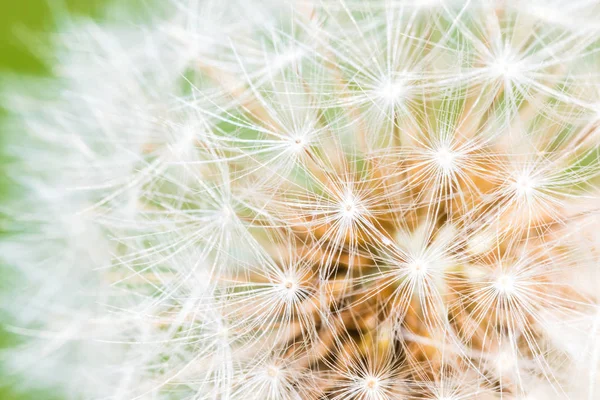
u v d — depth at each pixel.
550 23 0.07
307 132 0.07
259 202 0.07
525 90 0.07
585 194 0.07
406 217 0.07
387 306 0.07
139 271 0.07
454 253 0.07
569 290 0.07
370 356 0.07
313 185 0.07
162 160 0.07
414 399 0.07
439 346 0.07
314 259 0.07
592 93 0.07
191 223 0.07
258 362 0.07
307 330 0.07
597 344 0.07
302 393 0.07
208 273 0.07
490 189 0.07
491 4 0.07
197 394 0.07
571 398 0.07
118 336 0.07
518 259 0.07
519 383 0.07
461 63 0.07
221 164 0.07
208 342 0.07
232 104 0.07
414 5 0.07
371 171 0.07
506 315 0.07
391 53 0.07
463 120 0.07
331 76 0.07
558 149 0.07
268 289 0.07
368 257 0.07
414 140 0.07
